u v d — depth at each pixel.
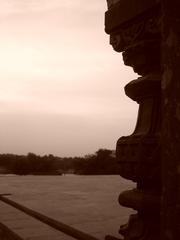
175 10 2.11
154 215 2.92
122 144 3.03
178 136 2.07
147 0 2.79
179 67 2.08
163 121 2.20
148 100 3.01
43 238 4.64
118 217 5.75
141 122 3.04
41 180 14.84
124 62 3.29
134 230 3.13
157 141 2.71
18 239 4.80
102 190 10.48
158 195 2.86
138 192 3.03
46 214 6.04
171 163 2.12
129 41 3.09
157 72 2.94
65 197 8.59
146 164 2.76
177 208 2.06
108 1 3.35
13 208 7.28
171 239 2.09
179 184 2.06
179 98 2.07
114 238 3.75
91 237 4.36
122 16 3.09
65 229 5.06
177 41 2.09
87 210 6.52
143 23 2.91
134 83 3.03
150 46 2.93
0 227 5.71
